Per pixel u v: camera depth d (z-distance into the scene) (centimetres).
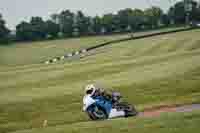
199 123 3656
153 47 17625
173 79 8106
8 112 7950
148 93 7400
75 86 10012
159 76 8744
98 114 4716
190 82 7594
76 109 7294
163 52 15825
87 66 14525
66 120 6462
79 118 6444
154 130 3638
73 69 14188
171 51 15675
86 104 4750
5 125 6925
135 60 13175
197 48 15588
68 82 11212
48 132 4366
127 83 8744
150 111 5419
